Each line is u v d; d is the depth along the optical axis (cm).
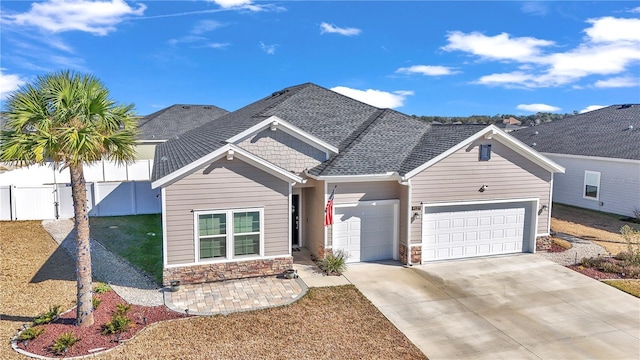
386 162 1576
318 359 859
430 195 1512
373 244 1567
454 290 1277
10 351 860
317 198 1557
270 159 1578
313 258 1579
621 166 2331
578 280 1366
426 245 1548
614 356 899
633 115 2859
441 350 920
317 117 1973
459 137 1571
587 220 2258
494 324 1052
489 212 1614
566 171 2708
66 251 1597
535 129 3506
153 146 3422
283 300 1177
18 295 1175
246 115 2195
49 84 872
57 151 859
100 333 940
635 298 1220
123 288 1252
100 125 894
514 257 1612
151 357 846
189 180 1274
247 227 1351
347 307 1140
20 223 2011
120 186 2250
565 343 957
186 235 1286
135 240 1781
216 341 925
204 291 1238
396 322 1055
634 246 1727
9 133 848
